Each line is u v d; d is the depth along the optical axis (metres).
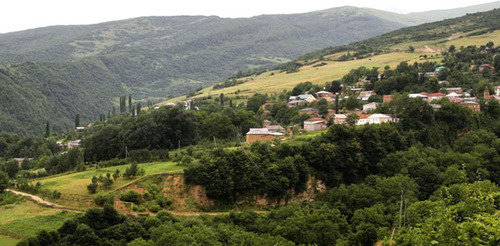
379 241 90.88
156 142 175.12
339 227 105.19
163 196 117.62
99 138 185.00
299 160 134.88
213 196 121.56
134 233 94.62
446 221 65.81
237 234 98.75
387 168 144.75
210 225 109.81
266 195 126.88
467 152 156.88
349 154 145.12
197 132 192.88
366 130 153.12
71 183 122.75
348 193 124.94
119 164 148.25
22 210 106.69
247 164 126.94
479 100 198.12
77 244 88.12
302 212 114.06
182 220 107.69
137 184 120.31
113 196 109.81
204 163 125.06
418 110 174.25
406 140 159.62
